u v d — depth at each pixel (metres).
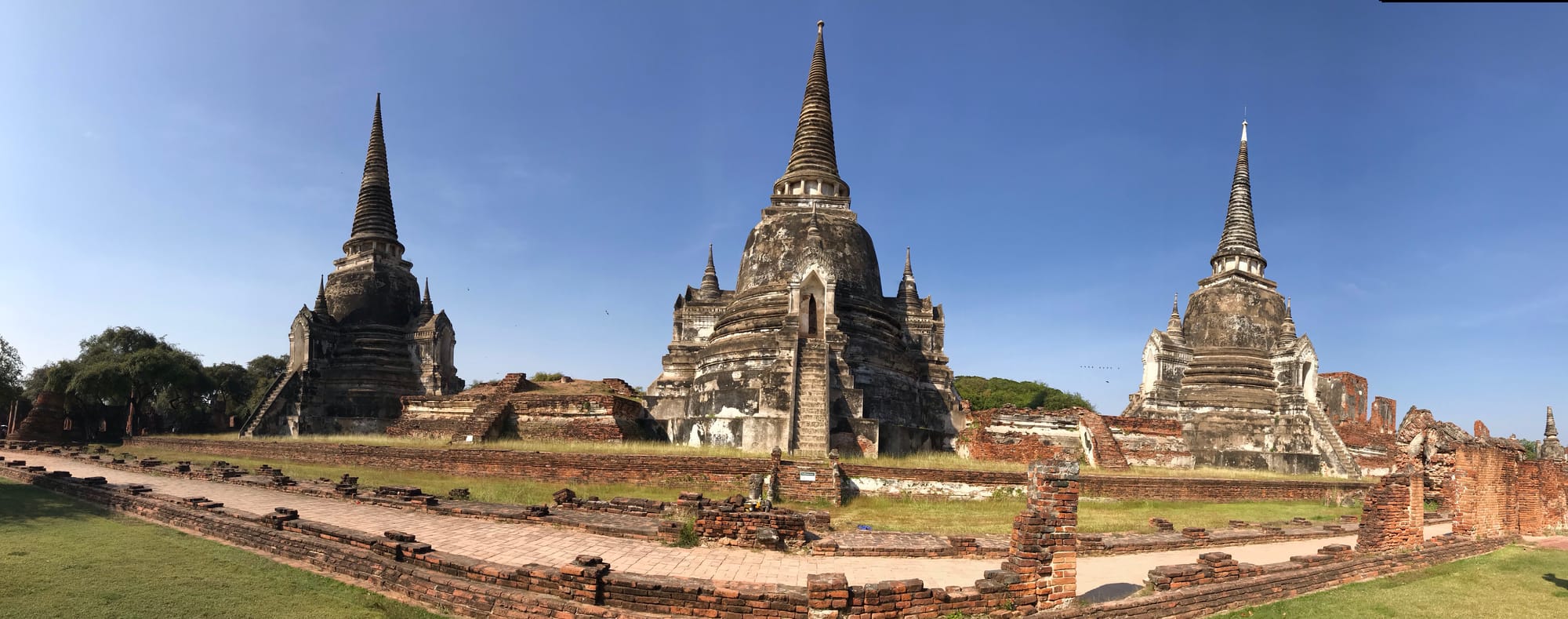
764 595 10.61
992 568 14.13
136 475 24.55
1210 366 40.09
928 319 40.12
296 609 10.45
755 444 28.33
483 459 25.25
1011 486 23.36
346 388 44.62
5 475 24.06
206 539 14.38
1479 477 19.95
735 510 15.58
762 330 32.78
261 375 67.75
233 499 19.14
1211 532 18.66
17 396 50.50
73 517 16.20
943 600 10.95
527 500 20.55
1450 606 13.07
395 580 11.70
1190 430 39.12
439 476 25.09
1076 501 11.82
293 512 14.66
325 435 41.59
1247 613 12.48
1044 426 34.53
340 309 46.56
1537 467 21.95
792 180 39.56
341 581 11.94
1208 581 13.14
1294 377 38.19
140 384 50.25
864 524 18.70
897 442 31.72
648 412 35.28
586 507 18.27
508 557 13.34
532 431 32.66
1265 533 19.02
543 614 10.47
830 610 10.41
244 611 10.23
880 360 33.69
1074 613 11.16
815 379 29.30
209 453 34.28
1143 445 35.72
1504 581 15.16
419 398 37.69
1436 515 24.94
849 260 36.00
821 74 41.97
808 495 21.97
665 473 23.25
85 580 11.17
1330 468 35.75
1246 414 38.31
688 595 10.75
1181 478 27.12
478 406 34.78
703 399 32.69
